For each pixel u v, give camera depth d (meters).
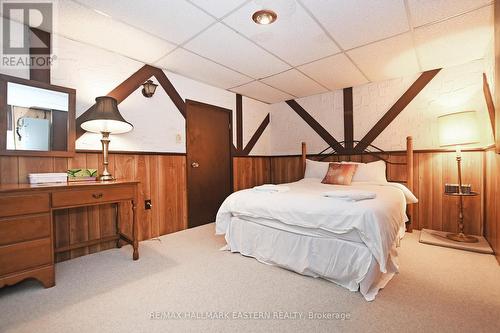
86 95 2.38
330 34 2.27
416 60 2.81
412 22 2.08
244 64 2.92
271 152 4.71
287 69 3.07
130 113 2.71
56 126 2.18
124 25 2.09
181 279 1.84
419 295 1.58
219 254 2.34
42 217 1.69
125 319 1.37
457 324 1.30
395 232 1.77
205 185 3.55
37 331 1.27
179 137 3.21
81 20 2.01
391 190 2.48
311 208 1.85
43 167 2.12
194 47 2.49
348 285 1.69
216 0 1.79
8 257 1.55
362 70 3.10
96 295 1.62
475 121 2.46
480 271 1.91
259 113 4.50
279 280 1.82
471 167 2.77
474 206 2.74
